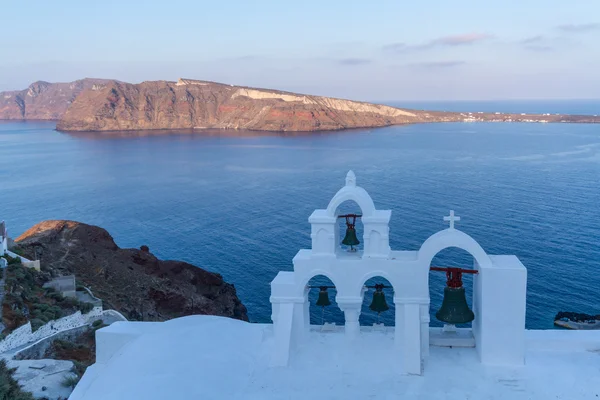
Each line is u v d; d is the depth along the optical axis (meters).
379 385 12.09
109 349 14.88
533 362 12.71
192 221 104.44
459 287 13.12
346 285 13.28
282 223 99.62
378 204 107.19
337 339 13.82
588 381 11.95
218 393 11.86
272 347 13.74
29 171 186.00
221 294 64.31
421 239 80.19
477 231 84.00
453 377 12.27
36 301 39.97
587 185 127.75
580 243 76.94
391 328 14.40
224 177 164.12
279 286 13.62
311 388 12.11
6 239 49.72
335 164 183.38
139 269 60.91
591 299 57.50
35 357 33.62
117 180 162.75
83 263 56.78
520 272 12.31
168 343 13.53
